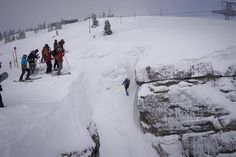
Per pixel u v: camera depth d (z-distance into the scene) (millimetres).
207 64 13477
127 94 14664
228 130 10953
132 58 17203
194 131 11219
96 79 15938
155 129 11672
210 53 14289
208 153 10125
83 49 20609
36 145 6484
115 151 11258
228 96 12148
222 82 12852
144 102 12438
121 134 12227
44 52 14977
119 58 17344
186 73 13312
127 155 11117
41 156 6430
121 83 15820
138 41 19453
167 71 13500
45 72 15320
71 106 9477
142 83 13656
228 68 13258
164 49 16047
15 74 17047
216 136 10727
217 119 11242
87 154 7680
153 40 19141
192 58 13922
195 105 11875
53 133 7320
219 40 16562
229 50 14555
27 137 6352
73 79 12789
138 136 12047
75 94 11234
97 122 12609
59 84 11531
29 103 8297
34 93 9945
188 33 21047
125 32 28266
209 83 13031
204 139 10648
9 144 5734
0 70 21781
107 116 13250
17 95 9648
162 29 26203
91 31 43812
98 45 20375
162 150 10883
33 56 13688
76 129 8320
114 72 16391
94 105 13961
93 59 18094
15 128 6316
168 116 11828
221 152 10172
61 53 13742
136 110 13484
